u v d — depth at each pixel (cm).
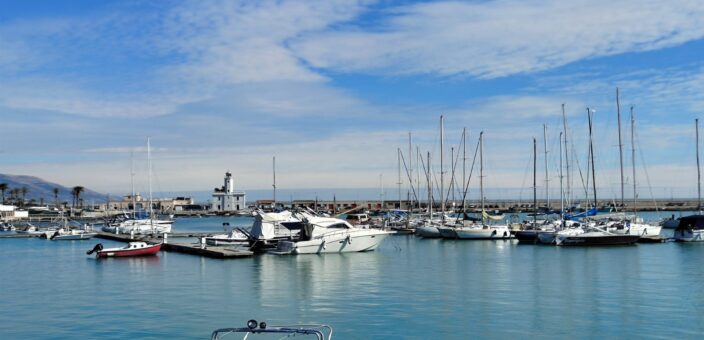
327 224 6225
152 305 3403
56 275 4806
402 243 7569
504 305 3291
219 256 5894
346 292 3744
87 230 10294
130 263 5634
